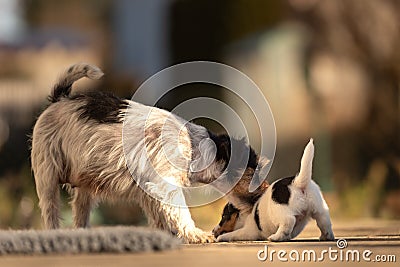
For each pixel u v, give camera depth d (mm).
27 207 15320
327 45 20109
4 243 7258
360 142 18953
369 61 19297
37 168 9625
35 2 26766
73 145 9430
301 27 20844
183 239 9125
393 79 18938
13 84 20156
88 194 9867
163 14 24828
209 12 23750
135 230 7582
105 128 9320
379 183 16547
